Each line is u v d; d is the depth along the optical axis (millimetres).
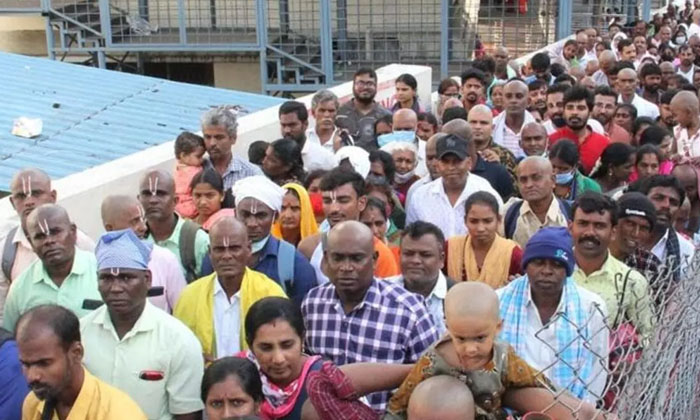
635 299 4434
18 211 5836
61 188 7285
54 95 12586
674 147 9250
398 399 3350
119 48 17797
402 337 4465
